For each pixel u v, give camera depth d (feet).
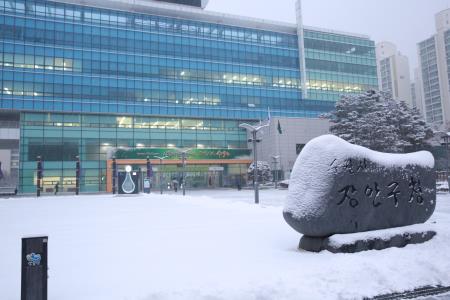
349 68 255.09
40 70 191.52
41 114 192.34
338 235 28.35
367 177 30.17
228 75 230.68
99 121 203.21
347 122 179.42
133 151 203.82
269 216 55.31
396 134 173.37
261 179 203.92
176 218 54.34
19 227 46.26
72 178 194.18
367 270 22.63
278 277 21.63
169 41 221.05
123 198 118.73
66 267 25.53
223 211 64.23
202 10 224.94
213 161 219.82
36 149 189.37
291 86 242.99
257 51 239.50
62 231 42.32
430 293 20.47
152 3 213.87
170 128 217.56
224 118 226.79
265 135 226.17
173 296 18.83
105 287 20.92
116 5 209.87
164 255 28.86
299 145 221.87
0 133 214.48
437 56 497.87
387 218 30.76
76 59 199.31
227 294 18.98
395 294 20.20
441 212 58.85
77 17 203.10
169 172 216.74
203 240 35.09
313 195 28.63
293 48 248.52
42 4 196.54
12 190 196.13
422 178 33.40
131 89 208.23
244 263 25.63
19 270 25.48
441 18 497.05
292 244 32.35
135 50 212.43
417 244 29.86
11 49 187.52
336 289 20.12
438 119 497.46
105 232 41.19
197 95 222.07
